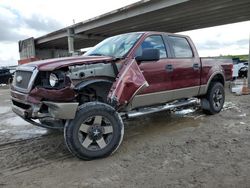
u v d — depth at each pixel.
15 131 6.03
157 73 5.22
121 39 5.33
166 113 7.33
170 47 5.65
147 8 20.86
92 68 4.31
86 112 4.07
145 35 5.16
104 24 26.05
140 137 5.29
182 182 3.36
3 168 3.97
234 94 11.02
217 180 3.38
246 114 7.05
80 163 4.08
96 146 4.22
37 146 4.93
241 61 22.67
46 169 3.90
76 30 30.89
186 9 19.91
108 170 3.79
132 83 4.52
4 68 25.11
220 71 6.93
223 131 5.50
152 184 3.33
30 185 3.43
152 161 4.05
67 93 3.98
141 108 5.23
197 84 6.24
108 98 4.34
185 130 5.67
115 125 4.32
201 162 3.95
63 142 5.12
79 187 3.33
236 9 19.72
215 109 6.96
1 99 12.45
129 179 3.49
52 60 4.33
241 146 4.57
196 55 6.29
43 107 4.12
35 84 4.15
